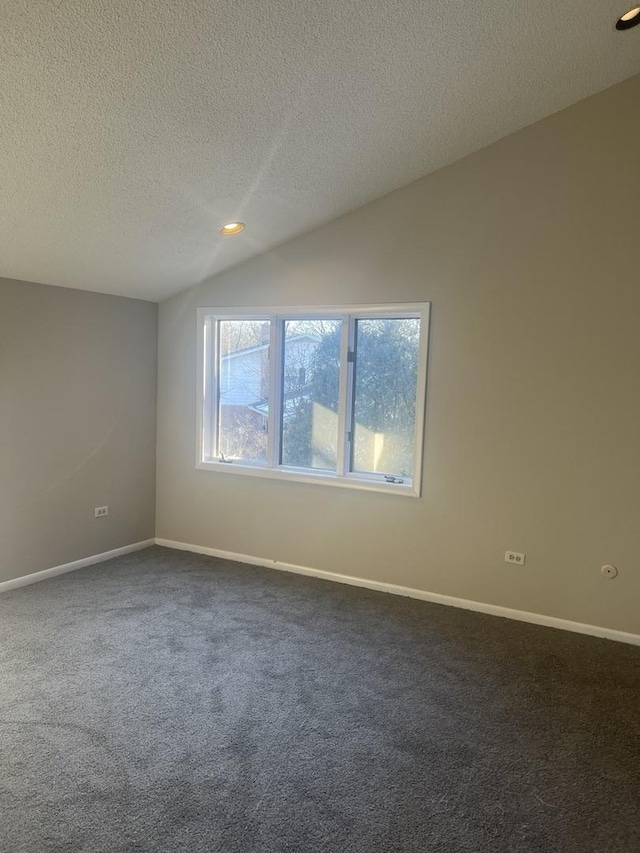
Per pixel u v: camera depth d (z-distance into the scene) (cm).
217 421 443
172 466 454
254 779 197
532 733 228
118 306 414
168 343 446
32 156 229
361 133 275
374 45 217
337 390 391
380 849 169
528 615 335
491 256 330
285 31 198
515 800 191
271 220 347
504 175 323
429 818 182
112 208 286
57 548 385
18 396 351
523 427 329
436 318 346
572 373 315
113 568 404
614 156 298
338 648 294
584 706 248
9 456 348
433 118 281
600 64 270
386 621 329
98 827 174
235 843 169
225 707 239
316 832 175
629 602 312
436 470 354
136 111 217
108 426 415
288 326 406
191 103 221
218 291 420
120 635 301
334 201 344
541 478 327
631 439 304
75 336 384
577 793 195
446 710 242
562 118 307
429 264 346
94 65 189
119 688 250
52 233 298
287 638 304
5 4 160
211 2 177
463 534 350
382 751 214
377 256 361
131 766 201
